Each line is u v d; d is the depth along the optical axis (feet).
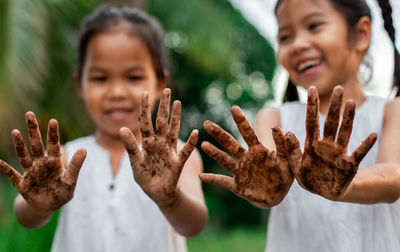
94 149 6.89
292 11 6.02
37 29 14.64
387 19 6.59
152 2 23.79
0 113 13.30
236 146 4.20
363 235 5.48
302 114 6.36
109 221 6.40
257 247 24.18
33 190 4.60
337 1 5.97
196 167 6.85
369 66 7.10
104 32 6.81
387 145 5.37
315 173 3.92
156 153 4.50
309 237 5.67
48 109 17.12
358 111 6.00
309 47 5.92
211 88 43.24
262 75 42.88
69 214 6.51
